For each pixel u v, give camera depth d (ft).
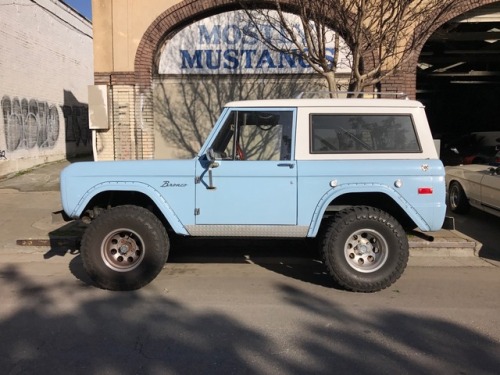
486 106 80.53
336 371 11.87
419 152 18.19
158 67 36.17
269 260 22.65
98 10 34.96
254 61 36.04
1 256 23.79
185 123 36.70
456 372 11.84
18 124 50.16
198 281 19.48
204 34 35.83
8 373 11.79
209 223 18.17
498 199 26.68
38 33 55.26
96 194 18.33
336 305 16.65
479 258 23.15
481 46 49.78
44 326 14.70
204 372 11.84
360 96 24.86
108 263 18.16
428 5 26.94
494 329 14.53
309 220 17.99
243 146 18.37
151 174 18.13
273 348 13.17
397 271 17.72
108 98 35.47
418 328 14.58
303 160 17.99
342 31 25.48
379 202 19.22
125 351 12.99
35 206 34.12
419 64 59.06
